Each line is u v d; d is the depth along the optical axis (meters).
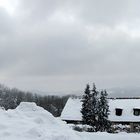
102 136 13.32
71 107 65.75
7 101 86.88
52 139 9.44
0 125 9.78
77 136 11.27
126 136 13.87
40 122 11.29
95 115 49.78
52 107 108.44
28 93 118.94
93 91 52.50
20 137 9.19
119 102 66.12
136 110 62.03
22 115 11.69
